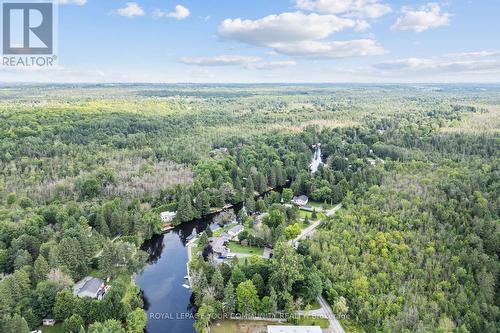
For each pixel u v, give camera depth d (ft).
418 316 399.65
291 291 442.50
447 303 410.52
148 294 480.64
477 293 420.36
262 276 457.68
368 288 442.91
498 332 371.35
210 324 410.31
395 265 476.13
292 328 391.04
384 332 380.99
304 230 632.38
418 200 611.47
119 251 493.36
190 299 472.03
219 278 437.17
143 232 619.67
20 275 422.82
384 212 590.14
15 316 361.51
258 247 581.53
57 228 572.10
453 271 460.96
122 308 401.29
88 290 442.91
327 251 517.14
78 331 374.22
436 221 554.46
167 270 538.47
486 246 491.31
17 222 562.66
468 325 381.60
